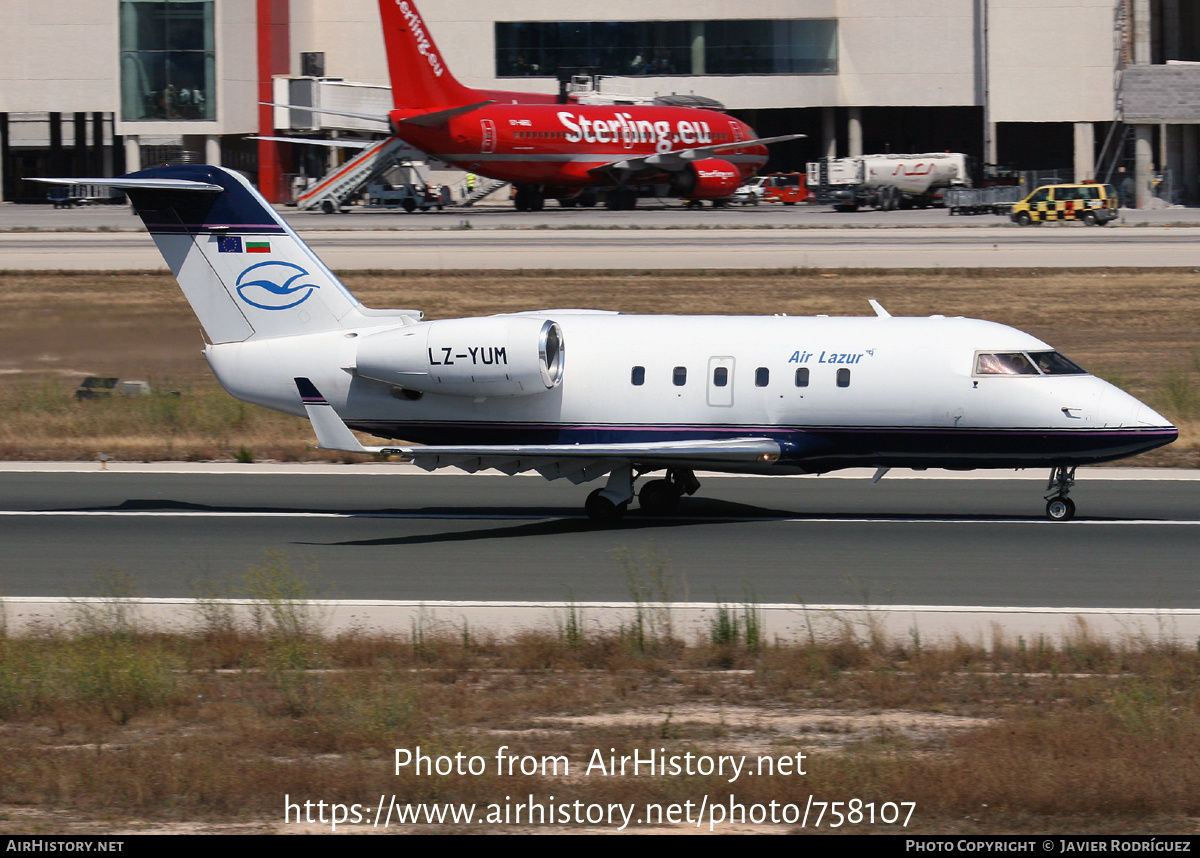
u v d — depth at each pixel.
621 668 55.09
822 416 83.44
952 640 58.66
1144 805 40.31
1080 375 82.81
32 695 51.03
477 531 83.81
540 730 47.88
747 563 74.31
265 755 45.81
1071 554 76.06
